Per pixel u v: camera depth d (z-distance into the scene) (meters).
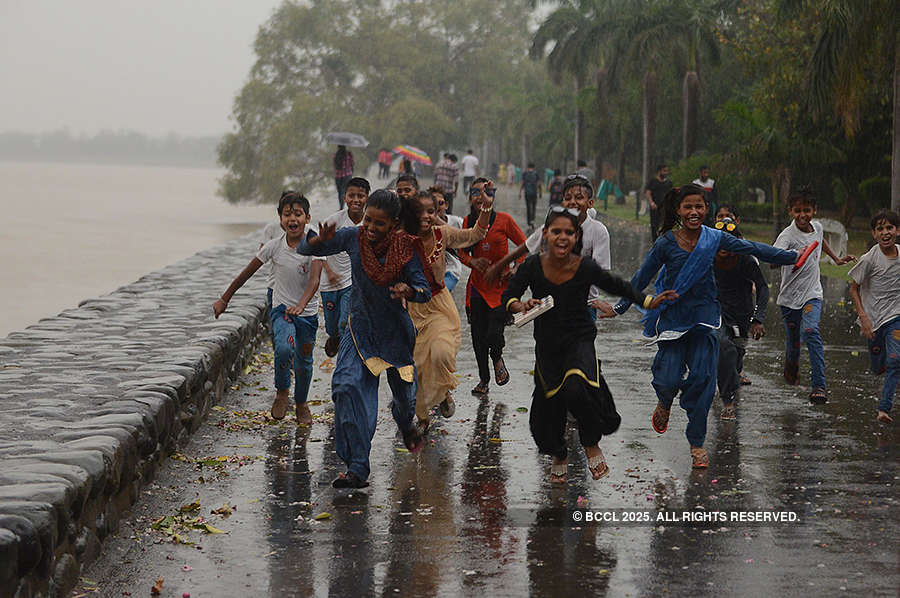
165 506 14.33
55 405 15.68
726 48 93.25
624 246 62.31
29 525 9.89
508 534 13.24
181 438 17.48
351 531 13.37
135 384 17.17
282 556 12.41
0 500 10.55
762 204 86.94
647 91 96.06
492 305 21.44
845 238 51.62
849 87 51.97
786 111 71.88
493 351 21.66
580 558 12.33
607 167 153.00
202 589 11.34
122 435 13.64
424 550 12.63
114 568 11.95
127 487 13.95
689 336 16.58
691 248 16.42
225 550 12.61
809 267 21.53
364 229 15.02
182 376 17.91
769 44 70.81
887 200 73.94
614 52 100.25
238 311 27.41
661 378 16.72
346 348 15.47
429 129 189.75
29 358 19.92
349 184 21.08
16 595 9.62
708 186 57.03
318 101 186.50
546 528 13.48
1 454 12.55
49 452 12.52
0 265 69.94
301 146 184.38
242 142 194.12
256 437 18.56
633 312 35.66
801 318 21.84
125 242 95.75
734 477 15.89
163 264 74.56
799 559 12.21
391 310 15.30
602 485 15.50
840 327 32.22
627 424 19.52
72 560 11.14
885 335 19.73
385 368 15.45
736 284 20.02
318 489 15.32
